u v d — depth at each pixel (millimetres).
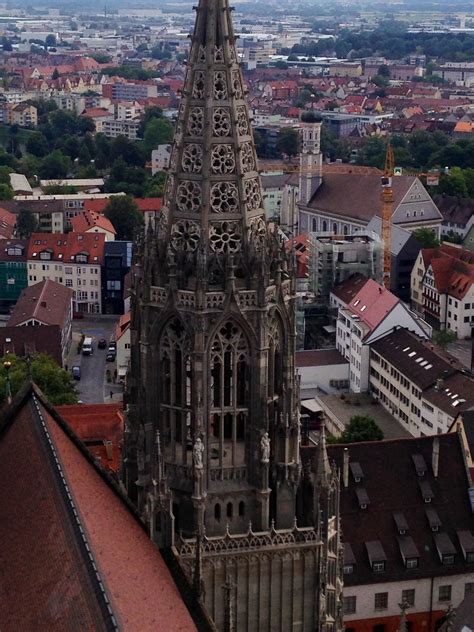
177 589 71625
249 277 75750
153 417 78938
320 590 79125
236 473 79062
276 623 79562
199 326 74812
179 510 79250
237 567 77750
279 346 78688
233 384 77312
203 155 74375
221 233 75562
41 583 61594
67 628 56719
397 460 131375
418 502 129875
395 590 126625
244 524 79500
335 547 80438
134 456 80438
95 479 73000
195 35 74312
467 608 114500
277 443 79688
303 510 80312
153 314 77000
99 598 55719
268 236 77625
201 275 74250
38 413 73750
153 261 76500
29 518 67125
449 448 133500
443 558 127375
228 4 74312
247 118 75938
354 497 128625
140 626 58781
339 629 82000
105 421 148125
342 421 196000
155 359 77812
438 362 190625
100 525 65750
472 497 131375
